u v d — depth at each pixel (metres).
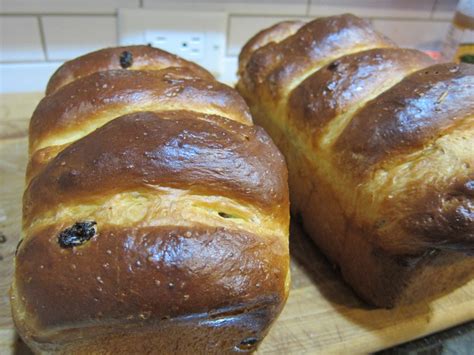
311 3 0.41
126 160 0.17
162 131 0.17
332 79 0.24
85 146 0.17
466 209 0.18
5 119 0.33
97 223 0.16
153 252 0.15
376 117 0.21
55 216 0.17
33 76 0.39
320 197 0.25
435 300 0.23
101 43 0.39
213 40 0.40
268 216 0.18
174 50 0.40
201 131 0.18
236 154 0.18
